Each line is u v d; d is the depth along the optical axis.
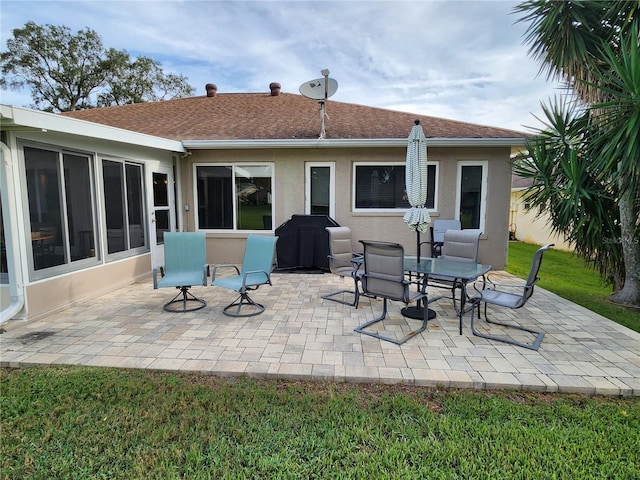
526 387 2.85
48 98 21.41
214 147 7.29
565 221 5.48
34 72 20.56
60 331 4.00
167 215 7.41
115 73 22.70
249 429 2.36
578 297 5.77
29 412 2.53
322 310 4.80
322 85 7.34
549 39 5.34
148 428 2.35
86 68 21.78
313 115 9.27
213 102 10.90
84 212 5.23
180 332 3.98
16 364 3.23
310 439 2.26
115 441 2.25
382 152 7.46
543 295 5.68
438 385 2.89
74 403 2.63
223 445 2.20
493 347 3.59
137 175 6.49
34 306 4.34
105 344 3.65
